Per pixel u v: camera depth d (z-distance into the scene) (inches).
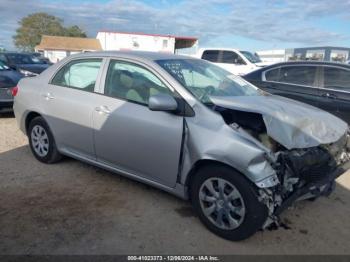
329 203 164.7
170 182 142.4
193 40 1512.1
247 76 297.3
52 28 3954.2
